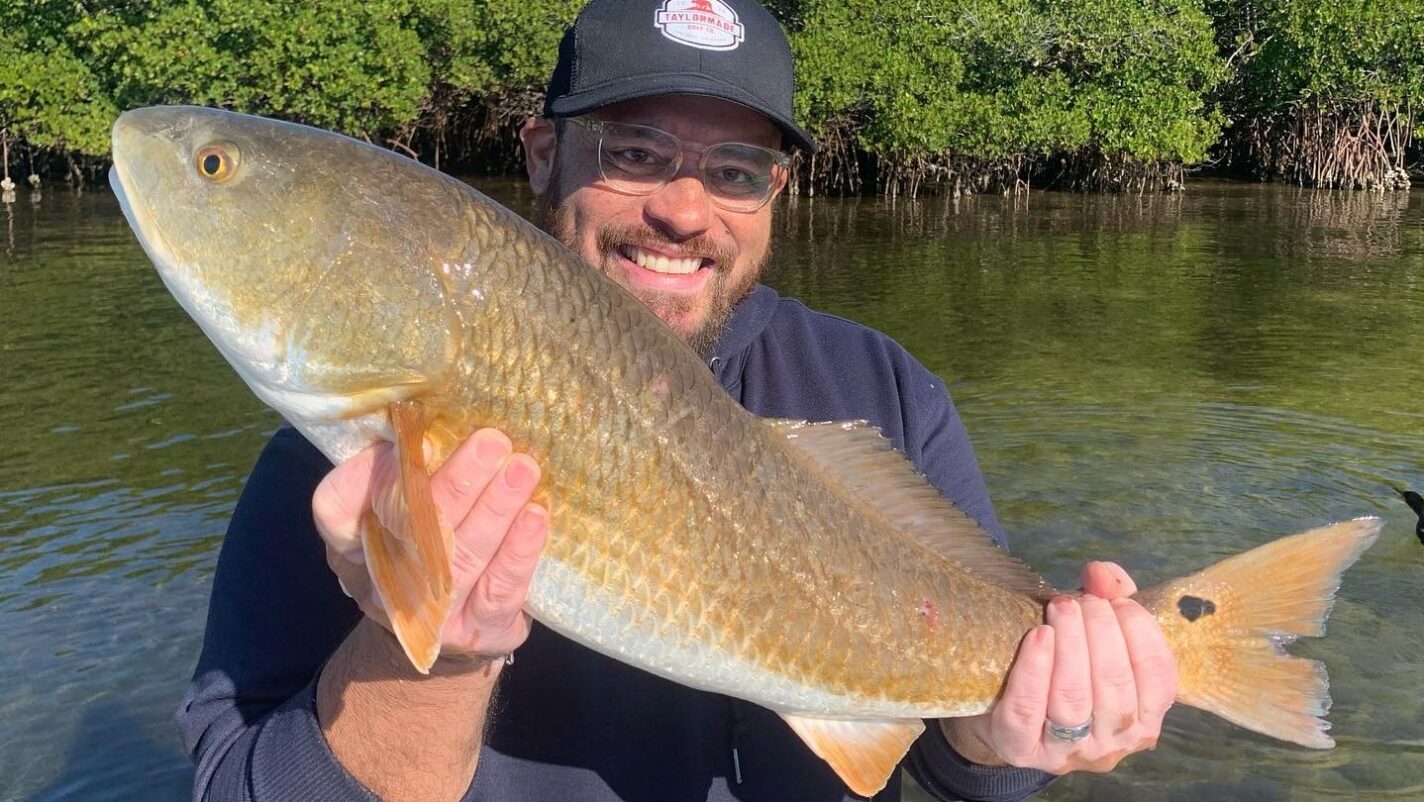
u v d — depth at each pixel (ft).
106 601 6.17
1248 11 40.45
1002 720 2.37
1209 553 7.24
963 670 2.43
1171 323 14.51
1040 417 10.17
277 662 2.39
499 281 2.12
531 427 2.10
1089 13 33.81
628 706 2.50
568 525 2.14
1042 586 2.52
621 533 2.17
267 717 2.27
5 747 4.98
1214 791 5.06
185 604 6.15
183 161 2.10
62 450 8.61
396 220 2.09
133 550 6.80
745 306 2.93
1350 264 19.97
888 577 2.41
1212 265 19.93
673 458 2.21
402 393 2.07
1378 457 9.09
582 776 2.46
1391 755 5.27
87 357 11.60
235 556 2.47
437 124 36.63
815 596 2.33
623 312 2.24
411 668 2.04
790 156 2.85
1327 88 36.81
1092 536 7.50
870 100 32.94
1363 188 37.81
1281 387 11.23
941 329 14.17
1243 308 15.58
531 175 3.01
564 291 2.18
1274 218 28.48
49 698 5.32
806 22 33.65
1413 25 34.76
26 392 10.27
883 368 2.96
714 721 2.56
